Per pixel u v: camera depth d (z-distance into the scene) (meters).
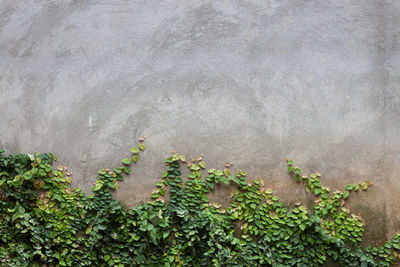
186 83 4.97
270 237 4.89
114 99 4.95
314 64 5.01
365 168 5.00
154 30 4.99
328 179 4.98
